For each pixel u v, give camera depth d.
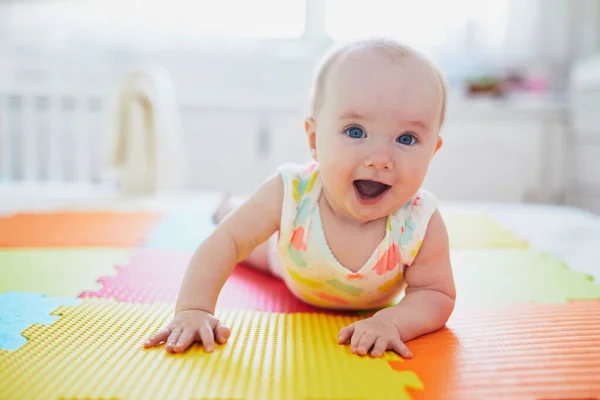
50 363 0.65
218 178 2.52
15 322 0.79
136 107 2.04
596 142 2.27
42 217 1.66
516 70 2.65
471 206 1.97
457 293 1.01
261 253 1.10
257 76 2.67
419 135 0.77
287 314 0.89
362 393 0.60
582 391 0.62
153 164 2.08
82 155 2.40
